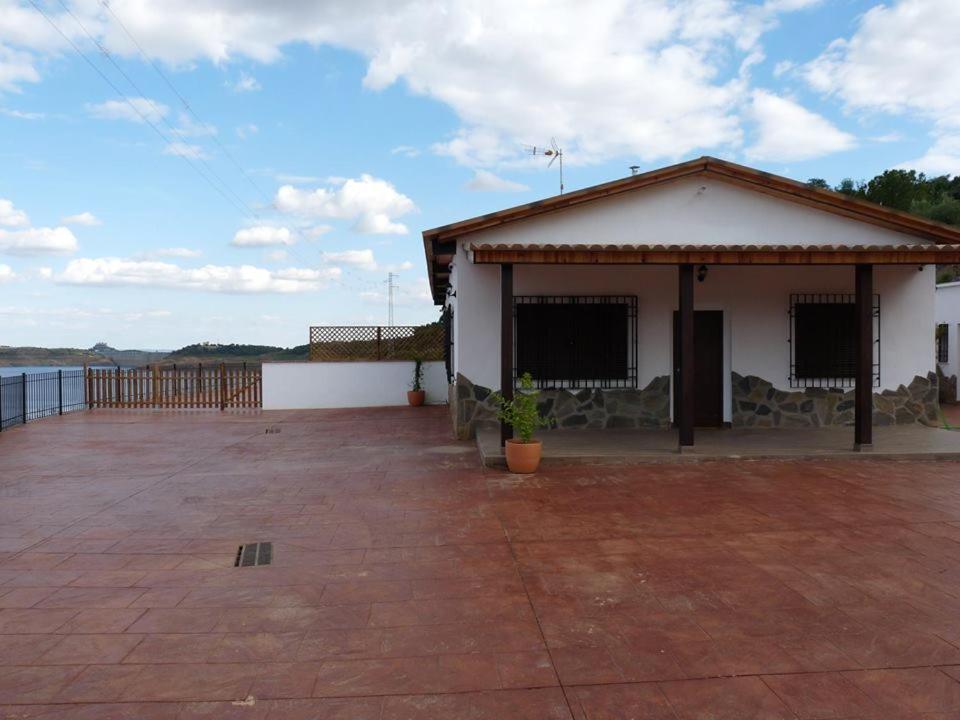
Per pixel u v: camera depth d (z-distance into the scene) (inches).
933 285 408.2
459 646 132.1
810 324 408.5
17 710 109.1
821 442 351.3
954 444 338.6
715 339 410.6
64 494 269.4
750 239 394.3
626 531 209.8
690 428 321.4
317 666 124.3
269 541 203.5
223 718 107.0
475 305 394.9
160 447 397.1
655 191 391.9
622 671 121.5
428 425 490.6
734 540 199.0
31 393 558.9
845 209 393.1
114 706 110.5
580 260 312.3
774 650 129.0
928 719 105.0
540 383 397.4
